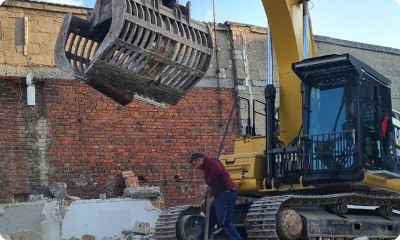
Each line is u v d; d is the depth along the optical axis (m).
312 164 8.68
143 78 7.11
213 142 15.09
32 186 13.30
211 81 15.36
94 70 6.86
